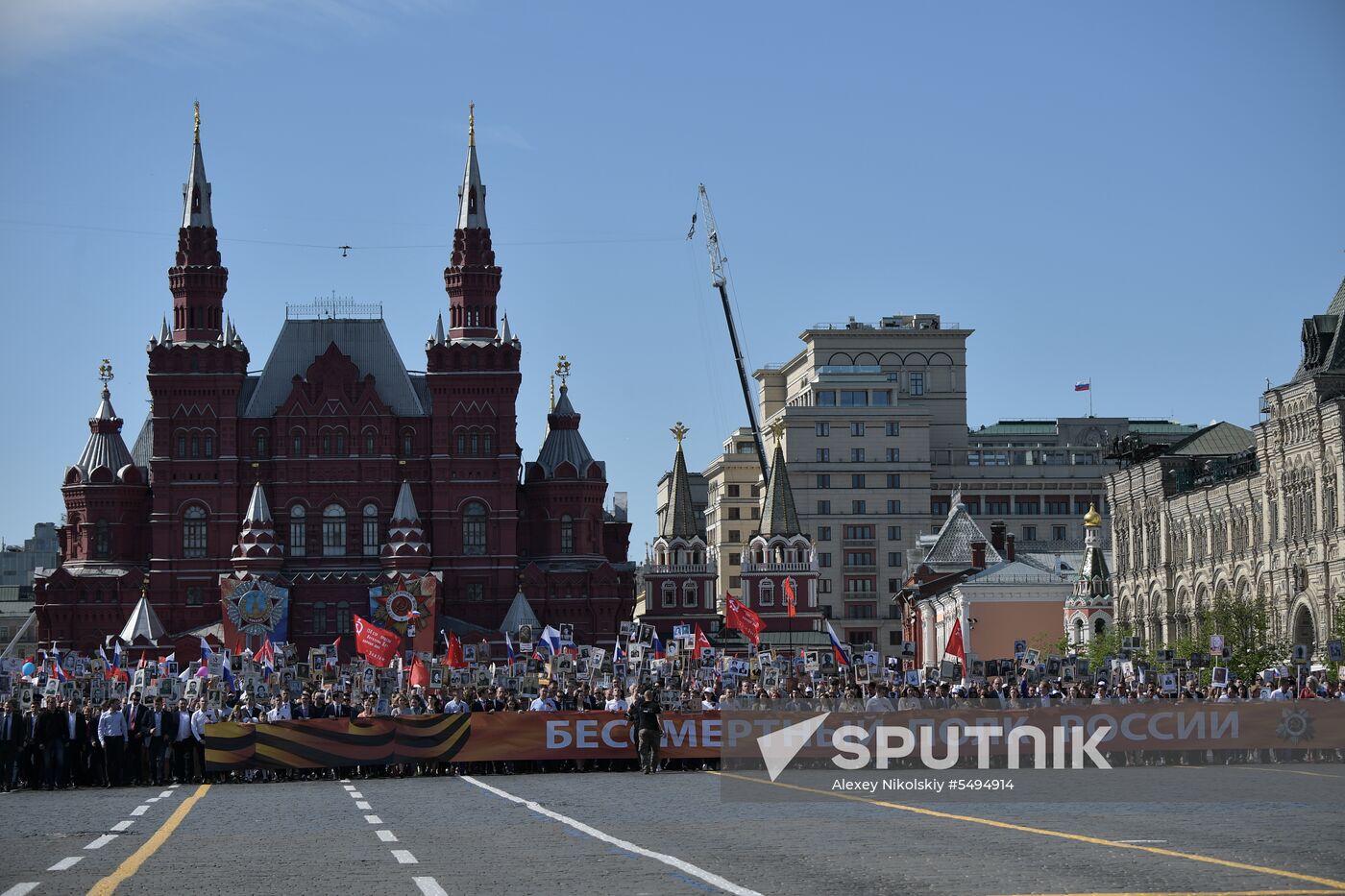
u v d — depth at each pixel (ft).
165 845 169.78
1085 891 119.24
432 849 158.40
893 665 569.64
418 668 443.32
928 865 135.64
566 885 128.47
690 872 134.62
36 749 288.71
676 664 593.01
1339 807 184.96
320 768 303.07
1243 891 118.01
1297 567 579.48
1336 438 549.54
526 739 305.94
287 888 131.03
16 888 134.51
